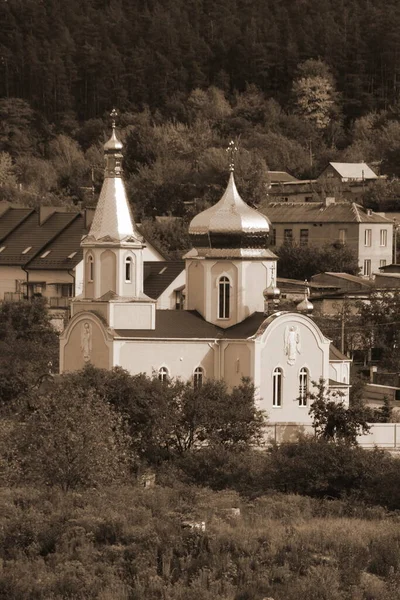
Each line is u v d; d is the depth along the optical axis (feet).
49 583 513.04
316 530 578.25
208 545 552.00
